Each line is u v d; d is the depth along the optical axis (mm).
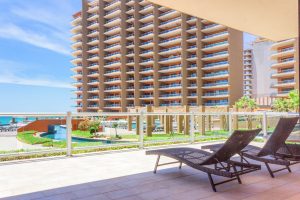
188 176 3775
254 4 4848
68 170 4145
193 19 57969
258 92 93062
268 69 91312
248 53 98125
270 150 3943
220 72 54906
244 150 4078
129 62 66250
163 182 3494
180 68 58031
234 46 54938
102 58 69188
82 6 72688
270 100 61469
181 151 3990
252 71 96750
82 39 72125
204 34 58250
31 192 3107
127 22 66625
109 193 3074
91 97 72062
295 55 52219
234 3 4836
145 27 64125
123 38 65500
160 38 63094
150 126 12805
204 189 3211
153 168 4270
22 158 5059
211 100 56719
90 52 72438
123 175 3842
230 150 3340
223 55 54625
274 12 5188
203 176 3773
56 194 3039
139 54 64500
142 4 65375
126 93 65000
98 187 3291
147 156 5336
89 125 16344
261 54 93062
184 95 57062
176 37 60219
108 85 68875
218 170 3150
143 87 63594
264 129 7750
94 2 71562
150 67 64125
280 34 6539
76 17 78188
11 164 4594
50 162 4758
